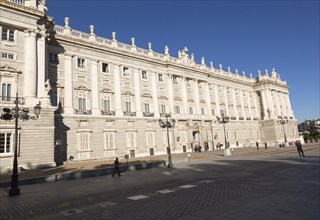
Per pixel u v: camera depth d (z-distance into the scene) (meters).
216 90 58.50
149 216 7.79
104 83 37.00
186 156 36.50
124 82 39.62
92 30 36.69
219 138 55.12
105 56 37.81
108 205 9.51
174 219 7.35
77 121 32.72
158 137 42.12
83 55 35.25
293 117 79.56
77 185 15.28
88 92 34.94
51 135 25.52
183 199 9.83
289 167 17.95
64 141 31.06
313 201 8.50
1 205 10.52
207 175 16.64
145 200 10.02
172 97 46.53
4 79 24.78
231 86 63.88
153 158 34.38
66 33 33.62
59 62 32.69
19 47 25.95
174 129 45.06
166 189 12.21
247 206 8.30
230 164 23.16
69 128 31.78
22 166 23.12
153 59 44.28
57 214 8.65
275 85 73.56
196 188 12.05
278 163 20.98
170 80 46.91
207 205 8.70
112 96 37.56
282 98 76.62
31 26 26.55
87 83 35.03
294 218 6.88
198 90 53.06
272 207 8.03
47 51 30.92
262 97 70.88
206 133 51.97
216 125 54.91
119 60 39.53
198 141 50.38
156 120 42.31
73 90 33.41
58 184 16.19
